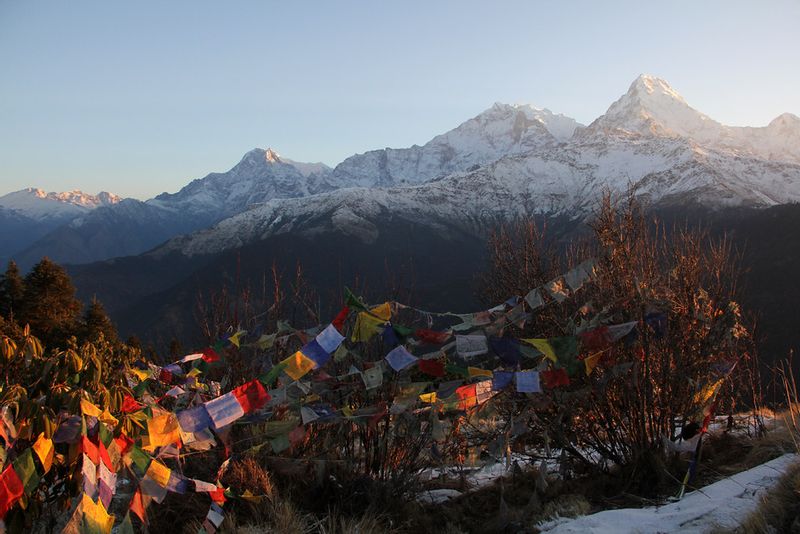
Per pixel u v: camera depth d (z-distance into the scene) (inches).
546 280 338.0
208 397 299.9
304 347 239.6
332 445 276.5
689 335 277.4
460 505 275.1
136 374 277.7
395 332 257.3
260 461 267.3
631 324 249.6
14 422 172.7
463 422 305.4
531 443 341.7
